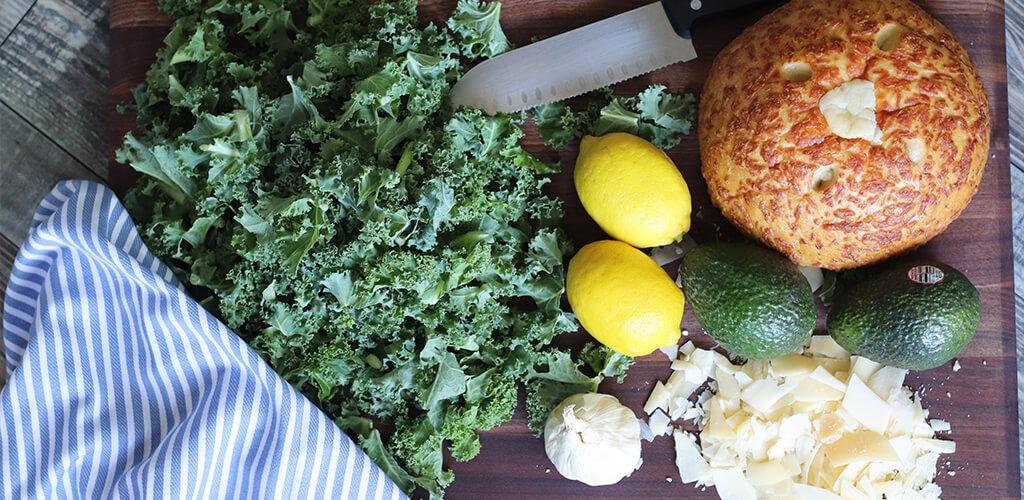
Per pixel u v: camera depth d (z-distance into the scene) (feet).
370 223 1.76
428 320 1.90
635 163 1.82
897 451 2.02
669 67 2.04
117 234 1.97
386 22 1.90
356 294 1.84
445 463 2.08
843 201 1.76
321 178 1.78
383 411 2.03
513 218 1.98
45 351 1.97
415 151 1.85
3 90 2.23
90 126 2.22
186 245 2.00
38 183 2.23
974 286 1.94
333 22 2.00
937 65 1.75
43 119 2.23
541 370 2.07
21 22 2.23
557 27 2.06
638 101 2.03
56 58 2.23
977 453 2.05
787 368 2.04
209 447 1.94
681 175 1.94
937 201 1.78
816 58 1.74
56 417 1.99
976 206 2.02
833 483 2.05
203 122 1.86
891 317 1.82
